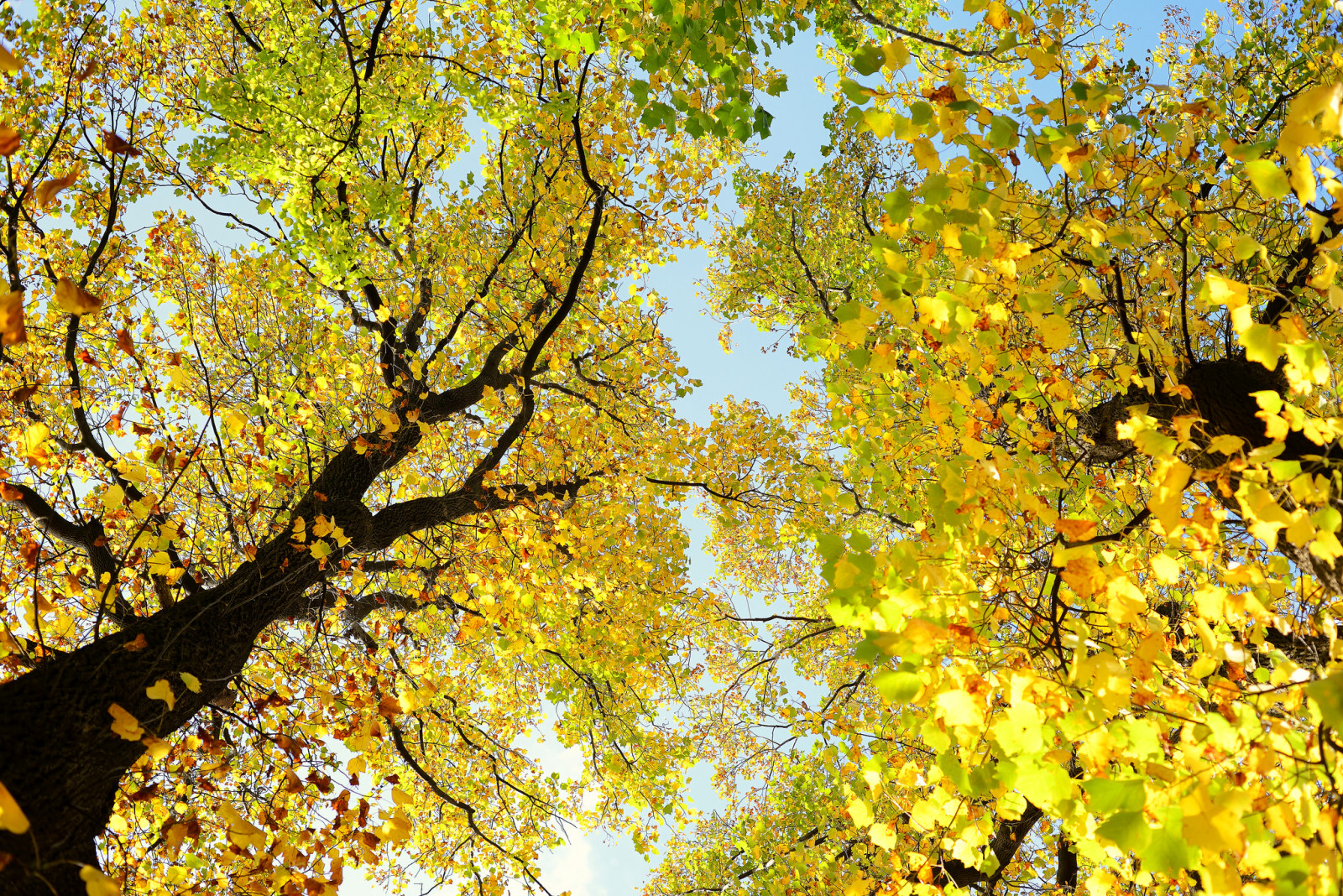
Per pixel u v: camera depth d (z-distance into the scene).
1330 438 1.85
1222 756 1.84
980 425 2.98
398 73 5.68
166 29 5.92
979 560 2.79
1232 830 1.60
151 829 3.73
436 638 7.50
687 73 3.98
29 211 4.96
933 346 3.22
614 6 4.21
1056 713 2.01
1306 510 1.96
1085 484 3.51
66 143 4.94
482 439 6.71
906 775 3.06
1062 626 2.50
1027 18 2.59
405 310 6.60
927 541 3.01
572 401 7.52
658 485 7.32
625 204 5.27
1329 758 1.73
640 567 7.30
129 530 4.60
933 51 5.25
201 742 3.56
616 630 6.90
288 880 2.78
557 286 5.95
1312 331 3.15
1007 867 5.17
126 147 2.70
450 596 5.79
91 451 4.50
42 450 3.37
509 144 6.39
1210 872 1.70
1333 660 2.04
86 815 2.39
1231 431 2.99
